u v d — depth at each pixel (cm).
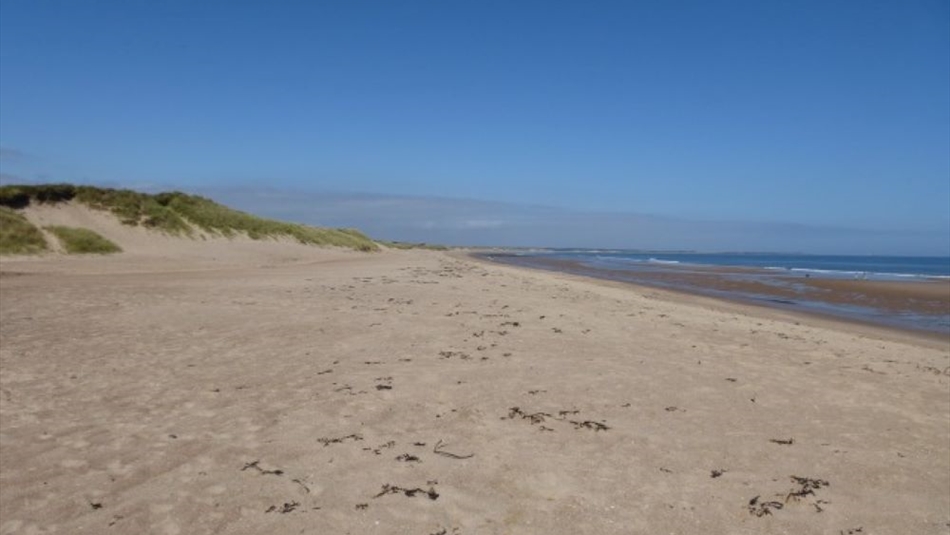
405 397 803
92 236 3425
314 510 495
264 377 892
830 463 634
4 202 3347
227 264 3550
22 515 476
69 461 580
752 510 518
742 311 2197
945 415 831
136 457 593
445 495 527
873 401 885
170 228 3994
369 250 6250
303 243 5241
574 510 507
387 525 475
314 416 722
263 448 622
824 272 6141
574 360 1041
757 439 695
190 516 481
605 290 2677
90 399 772
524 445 648
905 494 566
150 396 791
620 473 584
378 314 1493
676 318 1653
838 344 1407
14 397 768
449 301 1808
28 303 1527
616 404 802
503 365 988
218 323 1326
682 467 605
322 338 1180
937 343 1692
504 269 4475
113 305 1548
